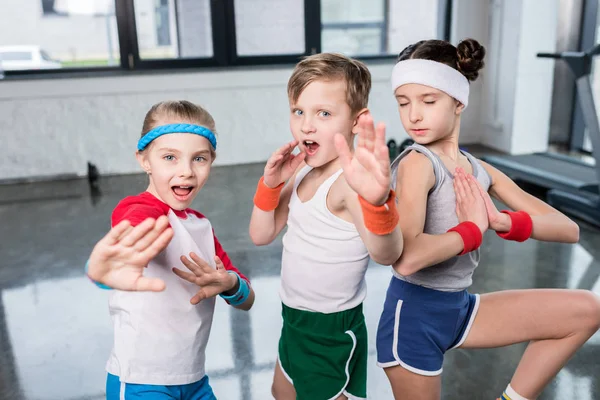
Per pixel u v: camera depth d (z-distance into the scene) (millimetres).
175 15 5234
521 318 1353
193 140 1186
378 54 5789
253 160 5594
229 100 5395
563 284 2871
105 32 5176
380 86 5660
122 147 5273
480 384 2082
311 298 1281
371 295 2754
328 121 1204
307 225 1265
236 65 5434
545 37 5273
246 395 2031
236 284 1324
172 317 1189
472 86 5941
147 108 5234
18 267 3236
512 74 5391
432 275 1312
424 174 1235
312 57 1224
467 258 1321
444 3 5762
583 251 3297
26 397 2051
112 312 1218
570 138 5547
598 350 2268
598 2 5074
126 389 1170
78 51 5180
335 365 1307
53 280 3053
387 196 980
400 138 5820
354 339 1302
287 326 1342
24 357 2309
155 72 5176
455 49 1255
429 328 1324
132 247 922
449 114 1263
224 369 2197
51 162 5176
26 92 4969
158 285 930
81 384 2123
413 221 1190
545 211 1393
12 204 4473
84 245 3559
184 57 5348
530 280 2924
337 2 5574
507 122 5531
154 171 1198
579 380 2074
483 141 6027
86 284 2994
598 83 5156
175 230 1203
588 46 5199
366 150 948
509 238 1274
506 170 4477
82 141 5184
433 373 1353
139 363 1166
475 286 2869
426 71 1222
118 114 5199
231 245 3459
